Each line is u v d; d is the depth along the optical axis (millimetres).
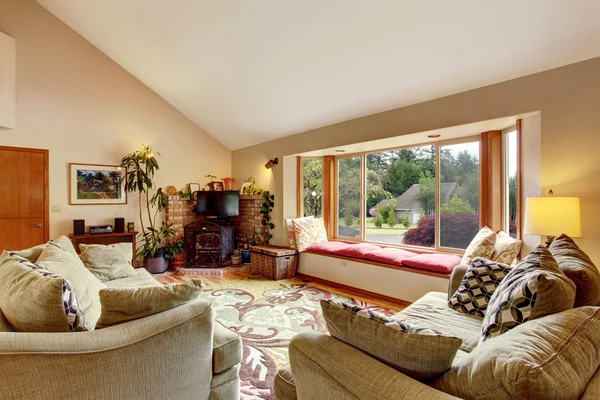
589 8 1984
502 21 2209
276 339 2529
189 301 1474
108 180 4887
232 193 5297
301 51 3158
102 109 4848
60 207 4492
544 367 708
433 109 3176
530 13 2104
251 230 5457
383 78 3098
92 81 4762
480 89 2830
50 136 4410
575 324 876
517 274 1401
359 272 3795
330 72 3283
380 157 4445
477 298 1963
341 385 957
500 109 2709
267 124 4828
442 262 3154
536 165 2572
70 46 4574
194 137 5789
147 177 4906
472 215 3525
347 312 1095
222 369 1582
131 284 2645
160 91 5246
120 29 4066
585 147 2299
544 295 1066
